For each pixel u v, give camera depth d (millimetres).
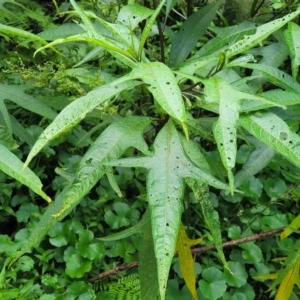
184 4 868
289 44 491
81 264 812
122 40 432
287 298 707
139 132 466
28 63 927
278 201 948
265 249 935
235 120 373
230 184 362
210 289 820
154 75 369
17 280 769
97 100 406
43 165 966
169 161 439
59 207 504
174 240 395
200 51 605
